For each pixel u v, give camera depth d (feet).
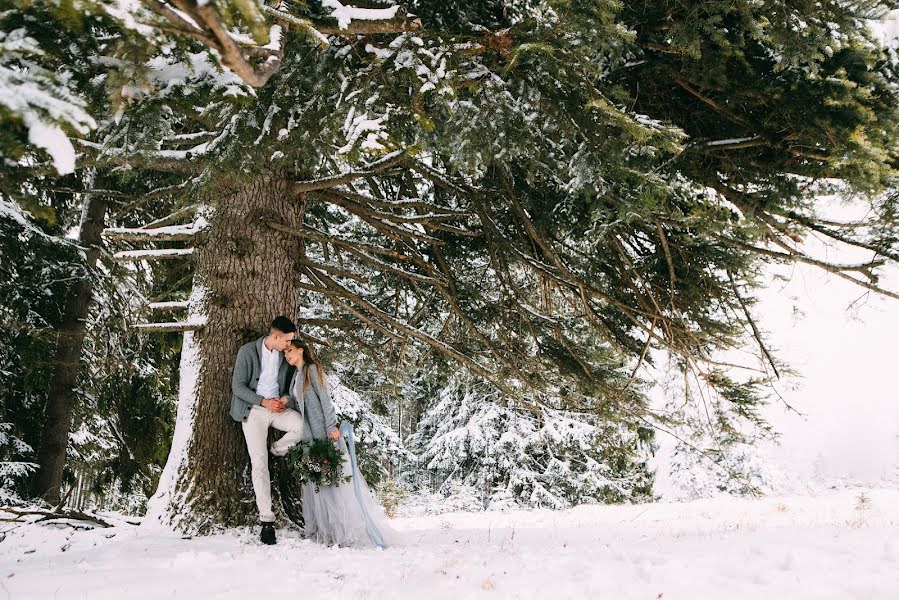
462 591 10.00
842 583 9.88
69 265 25.71
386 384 27.68
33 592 9.93
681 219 16.81
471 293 22.44
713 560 11.69
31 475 28.84
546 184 18.74
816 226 17.61
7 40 7.09
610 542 16.02
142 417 32.50
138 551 13.16
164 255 17.92
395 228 20.16
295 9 11.41
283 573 11.25
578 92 13.55
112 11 6.33
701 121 17.83
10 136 5.32
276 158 14.33
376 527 15.53
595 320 21.54
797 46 13.21
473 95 13.78
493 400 58.03
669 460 79.92
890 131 14.57
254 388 15.78
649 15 14.93
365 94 12.94
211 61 9.52
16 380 28.40
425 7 14.73
